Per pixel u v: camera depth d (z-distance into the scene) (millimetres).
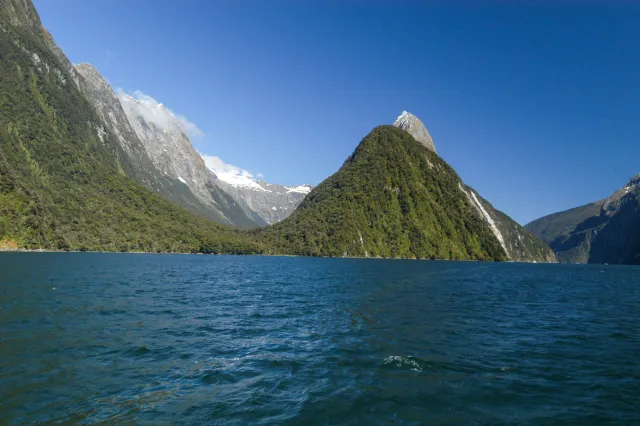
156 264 105062
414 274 90688
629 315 37312
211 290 49906
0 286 43688
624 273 145625
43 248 163250
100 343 22000
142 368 18141
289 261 158875
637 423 13398
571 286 72688
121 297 39812
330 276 79375
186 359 19703
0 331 23594
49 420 12750
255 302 40250
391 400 14930
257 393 15414
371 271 98812
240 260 159375
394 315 33750
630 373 18688
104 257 132125
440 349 22531
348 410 13961
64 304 33969
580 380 17578
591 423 13328
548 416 13820
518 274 110938
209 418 13195
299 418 13273
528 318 34156
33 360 18594
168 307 35094
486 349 22781
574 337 26516
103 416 13180
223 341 23469
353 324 29484
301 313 33969
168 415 13352
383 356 20812
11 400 14133
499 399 15242
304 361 19703
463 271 114125
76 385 15812
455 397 15344
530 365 19734
